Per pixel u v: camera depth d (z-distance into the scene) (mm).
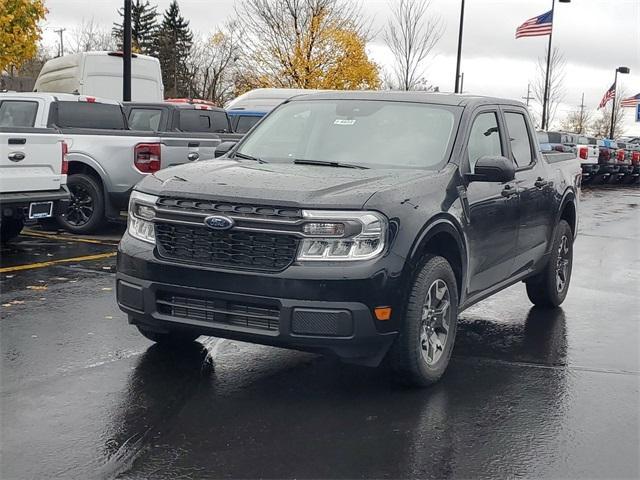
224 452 4168
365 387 5242
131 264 5086
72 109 11570
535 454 4266
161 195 5012
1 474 3840
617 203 21734
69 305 7062
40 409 4660
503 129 6613
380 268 4672
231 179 5059
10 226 10203
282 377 5383
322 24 32094
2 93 11664
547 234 7332
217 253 4801
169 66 59312
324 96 6570
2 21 20219
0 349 5754
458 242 5418
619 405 5055
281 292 4613
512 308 7859
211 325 4816
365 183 5027
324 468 4016
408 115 6086
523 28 32000
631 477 4016
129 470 3928
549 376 5621
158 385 5137
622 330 7047
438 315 5301
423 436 4457
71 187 11180
